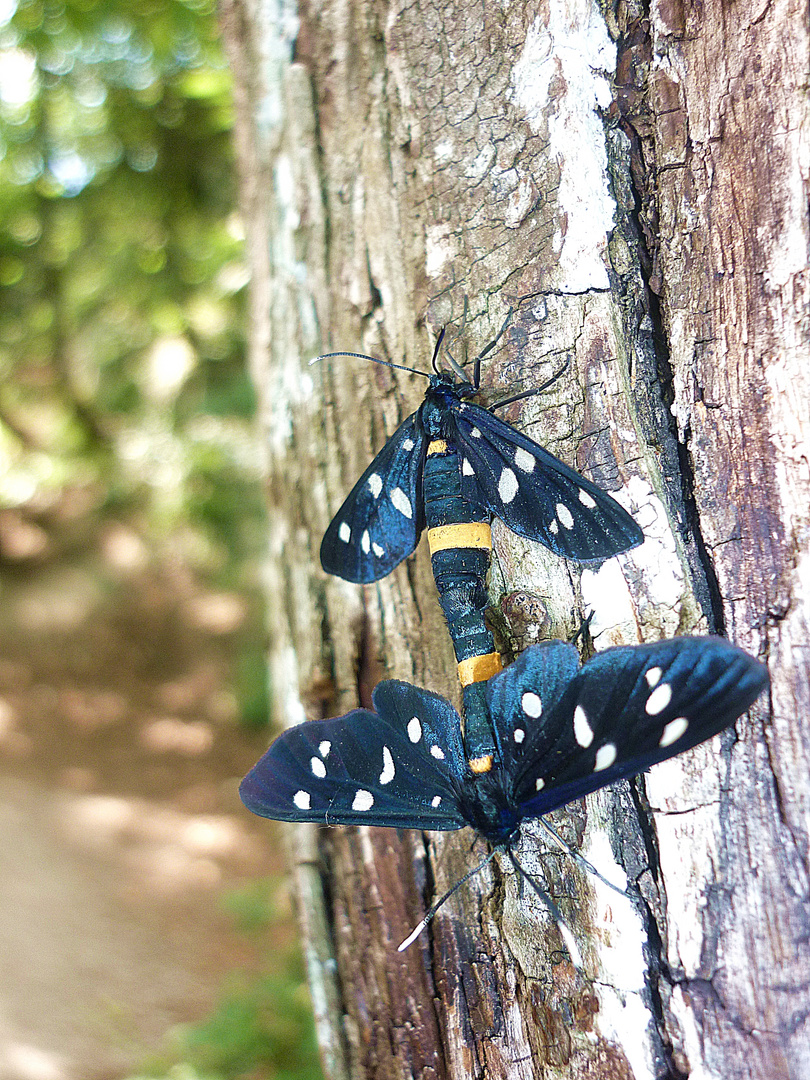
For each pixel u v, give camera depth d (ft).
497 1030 0.27
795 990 0.24
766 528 0.25
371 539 0.29
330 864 0.32
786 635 0.24
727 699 0.21
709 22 0.25
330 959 0.32
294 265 0.34
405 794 0.25
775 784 0.24
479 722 0.24
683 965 0.24
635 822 0.25
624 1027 0.25
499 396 0.27
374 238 0.31
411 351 0.30
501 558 0.27
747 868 0.24
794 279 0.25
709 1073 0.24
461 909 0.28
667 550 0.25
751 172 0.25
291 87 0.33
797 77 0.24
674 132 0.26
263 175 0.36
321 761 0.26
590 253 0.26
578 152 0.26
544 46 0.26
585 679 0.23
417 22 0.29
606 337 0.26
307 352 0.34
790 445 0.25
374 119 0.30
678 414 0.26
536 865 0.26
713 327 0.25
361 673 0.31
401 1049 0.29
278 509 0.36
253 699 1.53
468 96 0.28
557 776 0.23
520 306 0.27
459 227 0.28
